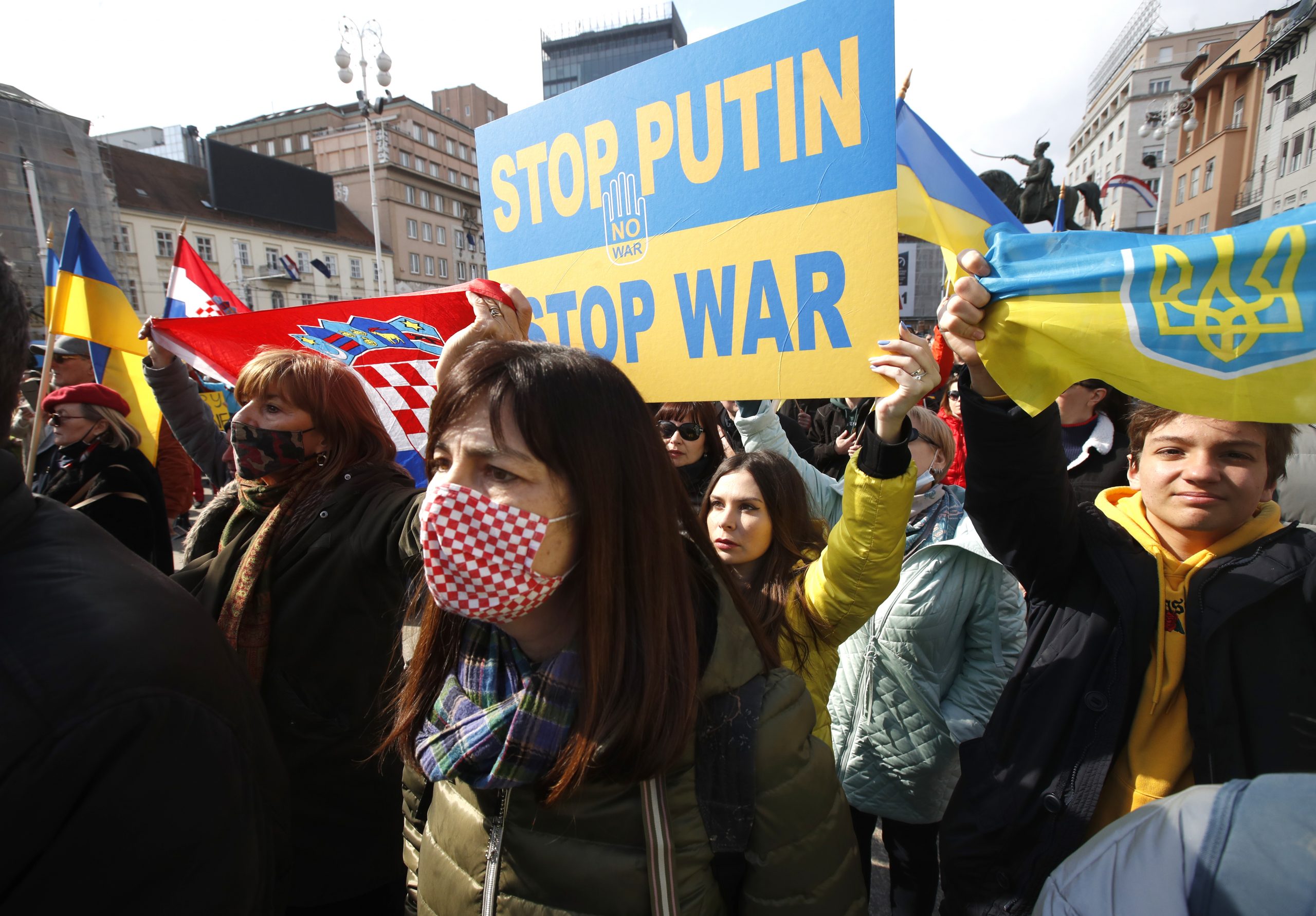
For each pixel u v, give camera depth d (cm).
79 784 64
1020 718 132
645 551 93
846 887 100
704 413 281
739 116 132
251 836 78
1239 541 119
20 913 63
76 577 72
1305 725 107
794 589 162
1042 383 117
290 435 169
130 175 3788
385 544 158
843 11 118
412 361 211
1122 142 4259
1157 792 118
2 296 70
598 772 89
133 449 268
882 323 122
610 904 90
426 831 110
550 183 160
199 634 79
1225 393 105
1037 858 124
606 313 156
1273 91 2830
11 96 2384
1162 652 121
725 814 92
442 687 108
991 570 188
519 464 90
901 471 129
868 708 197
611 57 7238
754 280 134
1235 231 105
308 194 4666
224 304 351
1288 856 56
